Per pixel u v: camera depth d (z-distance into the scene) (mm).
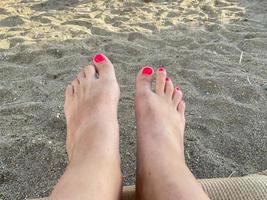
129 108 480
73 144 355
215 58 581
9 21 680
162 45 613
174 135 376
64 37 632
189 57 582
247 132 450
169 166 320
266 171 370
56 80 533
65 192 282
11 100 495
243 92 510
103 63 444
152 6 740
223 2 763
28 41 618
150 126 379
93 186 290
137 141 363
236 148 430
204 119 465
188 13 718
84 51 595
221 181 326
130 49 599
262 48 613
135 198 322
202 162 411
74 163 314
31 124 455
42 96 501
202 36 640
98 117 370
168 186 300
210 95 505
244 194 312
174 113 408
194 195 289
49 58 580
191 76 539
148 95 419
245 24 684
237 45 620
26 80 529
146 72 444
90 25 671
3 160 410
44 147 424
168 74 543
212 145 433
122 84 522
